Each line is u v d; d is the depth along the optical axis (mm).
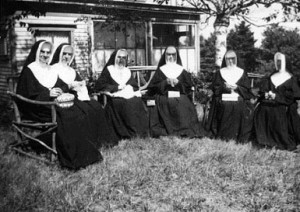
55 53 6090
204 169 4883
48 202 3840
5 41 10336
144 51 14133
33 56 5461
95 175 4633
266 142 5957
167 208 3842
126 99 6391
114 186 4348
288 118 6039
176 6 14203
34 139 5121
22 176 4434
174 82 6504
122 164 5039
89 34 11578
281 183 4496
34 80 5285
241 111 6238
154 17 13969
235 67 6520
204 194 4199
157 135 6504
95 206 3861
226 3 9367
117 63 6715
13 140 5961
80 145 4934
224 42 9719
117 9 9586
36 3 10273
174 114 6484
